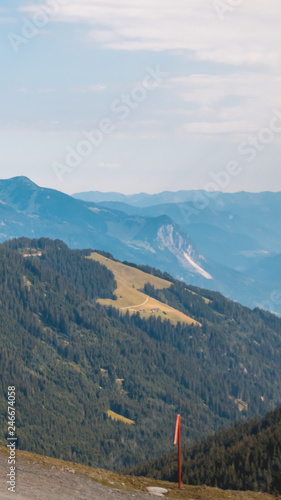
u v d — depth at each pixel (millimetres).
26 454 47938
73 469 46281
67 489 40281
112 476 47562
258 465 145500
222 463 157250
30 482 39938
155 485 47594
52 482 41219
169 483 49500
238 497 45375
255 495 46406
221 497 45000
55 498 37500
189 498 44188
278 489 130625
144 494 43594
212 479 152625
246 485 140625
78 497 39000
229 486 143875
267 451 152375
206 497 44531
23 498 36062
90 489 41688
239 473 147375
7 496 35844
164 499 43156
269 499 45781
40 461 46344
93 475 46062
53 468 45219
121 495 41969
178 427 50062
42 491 38406
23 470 42750
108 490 42594
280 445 152375
